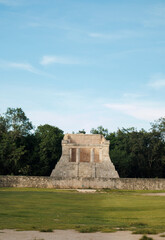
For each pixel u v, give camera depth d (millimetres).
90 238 14172
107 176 66062
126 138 97500
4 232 15367
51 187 58906
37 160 79438
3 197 37219
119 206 30344
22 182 58969
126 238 14234
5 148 70938
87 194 47156
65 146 69625
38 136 85938
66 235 14844
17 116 78438
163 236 14656
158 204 31781
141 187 59625
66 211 25703
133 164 89562
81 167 67438
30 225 17594
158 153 90375
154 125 93625
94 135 76125
